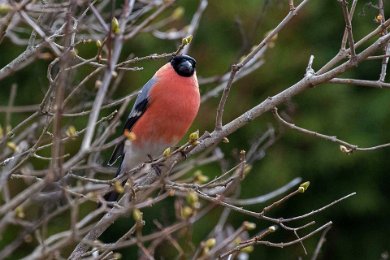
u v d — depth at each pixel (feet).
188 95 34.01
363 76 65.36
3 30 26.03
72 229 20.29
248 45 39.04
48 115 26.99
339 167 64.03
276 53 65.46
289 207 65.26
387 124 64.28
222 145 63.67
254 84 65.16
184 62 34.06
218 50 64.39
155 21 58.80
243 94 64.80
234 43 64.59
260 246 64.95
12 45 62.39
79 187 23.13
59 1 28.84
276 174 63.10
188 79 34.12
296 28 65.87
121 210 22.09
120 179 24.93
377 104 64.28
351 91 65.57
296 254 64.49
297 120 64.34
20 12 22.98
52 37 27.25
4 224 20.12
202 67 64.13
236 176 25.41
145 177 29.86
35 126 29.35
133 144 34.35
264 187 63.05
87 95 35.42
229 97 64.44
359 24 63.46
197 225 61.36
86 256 27.14
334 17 65.26
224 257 24.99
